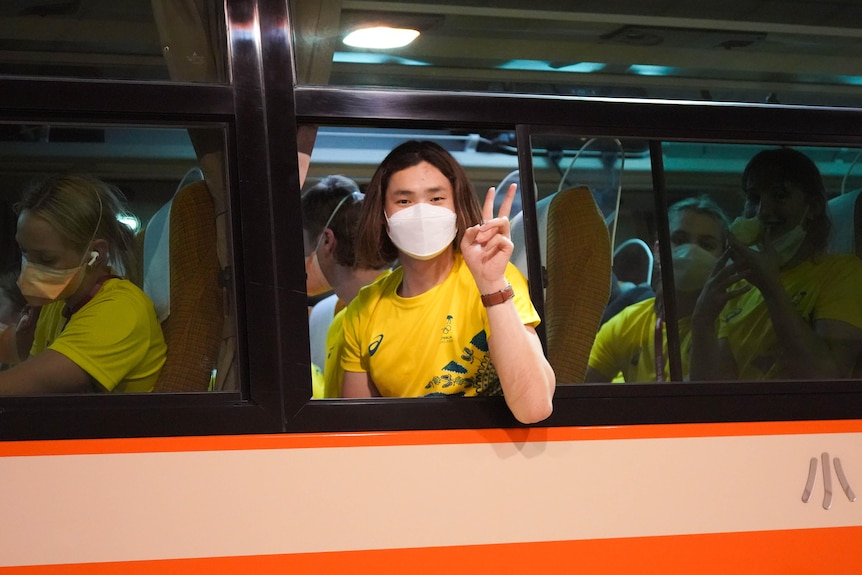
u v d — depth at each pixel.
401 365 2.79
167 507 2.51
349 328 2.89
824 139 3.04
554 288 2.85
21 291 2.59
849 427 2.95
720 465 2.85
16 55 2.57
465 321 2.78
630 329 2.90
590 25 2.89
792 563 2.87
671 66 2.95
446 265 2.82
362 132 2.87
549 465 2.74
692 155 2.95
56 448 2.47
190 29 2.65
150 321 2.64
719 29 2.99
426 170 2.76
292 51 2.69
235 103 2.63
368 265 3.18
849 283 3.07
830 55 3.07
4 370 2.55
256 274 2.61
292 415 2.60
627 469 2.79
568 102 2.84
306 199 3.18
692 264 2.96
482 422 2.71
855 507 2.92
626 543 2.77
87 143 2.61
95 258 2.62
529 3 2.86
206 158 2.65
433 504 2.65
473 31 2.82
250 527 2.54
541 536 2.71
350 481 2.61
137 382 2.62
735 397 2.89
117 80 2.58
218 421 2.55
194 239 2.64
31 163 2.59
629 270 2.91
